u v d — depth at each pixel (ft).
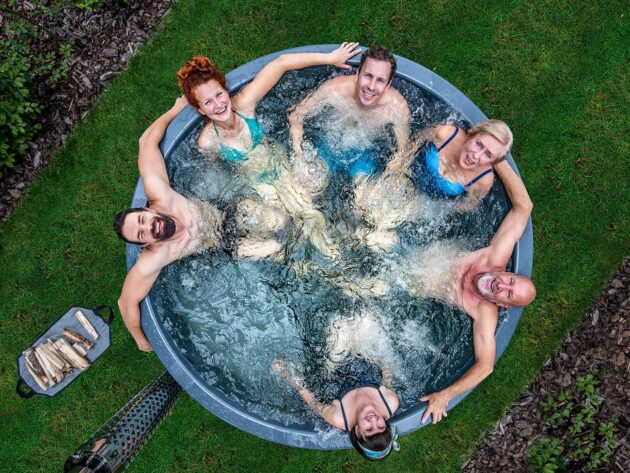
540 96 14.71
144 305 11.92
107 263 14.64
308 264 13.74
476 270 12.51
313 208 13.58
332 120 13.06
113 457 9.12
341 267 13.73
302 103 12.88
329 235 13.73
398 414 12.04
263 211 13.28
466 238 12.99
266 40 14.83
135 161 14.71
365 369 12.73
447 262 13.09
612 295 14.29
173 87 14.74
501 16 14.71
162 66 14.76
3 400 14.43
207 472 14.37
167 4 14.80
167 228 11.41
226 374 12.55
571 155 14.69
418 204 13.17
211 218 13.24
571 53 14.73
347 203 13.52
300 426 11.92
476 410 14.28
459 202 12.86
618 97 14.65
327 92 12.55
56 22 14.64
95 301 14.58
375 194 13.33
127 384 14.46
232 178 13.16
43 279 14.62
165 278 12.82
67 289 14.62
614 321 14.07
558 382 14.06
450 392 12.00
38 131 14.62
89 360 12.89
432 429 14.34
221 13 14.83
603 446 13.41
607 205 14.64
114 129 14.71
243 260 13.55
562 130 14.69
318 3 14.78
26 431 14.42
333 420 11.92
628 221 14.60
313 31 14.82
